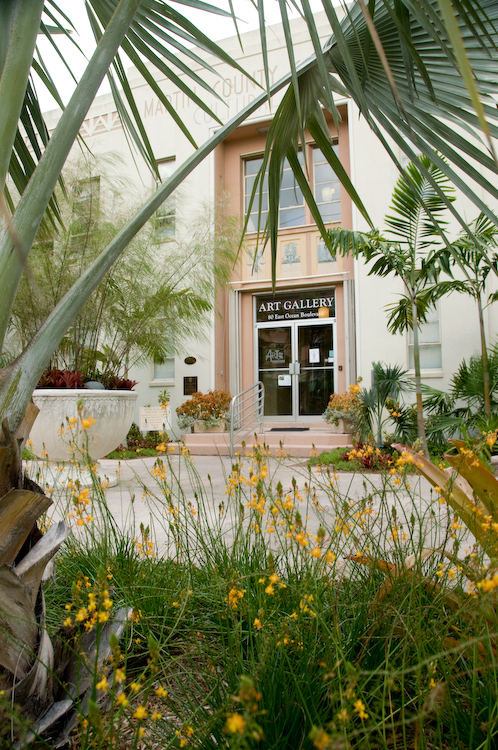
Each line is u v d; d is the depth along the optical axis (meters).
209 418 10.86
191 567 1.88
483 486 1.50
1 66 1.32
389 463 2.01
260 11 1.18
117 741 0.92
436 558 1.62
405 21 1.39
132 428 11.46
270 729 1.04
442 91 1.75
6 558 1.08
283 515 1.28
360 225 11.02
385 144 1.66
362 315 10.77
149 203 1.43
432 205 6.99
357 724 1.08
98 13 1.91
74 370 5.95
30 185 1.22
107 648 1.21
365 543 1.67
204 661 1.34
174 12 1.70
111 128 13.57
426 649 1.22
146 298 7.05
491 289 9.62
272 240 2.04
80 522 1.80
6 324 1.19
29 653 1.12
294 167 2.11
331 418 9.93
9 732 1.03
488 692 1.03
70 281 6.13
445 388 9.91
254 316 12.74
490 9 1.47
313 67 1.83
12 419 1.17
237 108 12.43
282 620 1.30
